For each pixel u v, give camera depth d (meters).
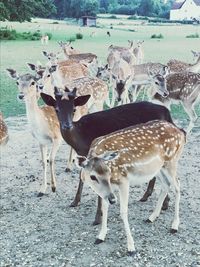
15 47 16.98
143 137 4.00
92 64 9.98
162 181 4.30
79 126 4.41
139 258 3.88
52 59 9.92
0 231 4.30
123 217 3.92
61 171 5.54
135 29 27.38
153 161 3.99
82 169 3.91
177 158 4.18
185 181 5.21
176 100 6.79
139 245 4.04
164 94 6.78
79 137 4.39
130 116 4.52
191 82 6.64
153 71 8.06
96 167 3.71
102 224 4.10
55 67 6.88
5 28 23.08
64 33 23.39
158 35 22.45
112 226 4.33
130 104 4.61
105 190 3.72
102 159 3.73
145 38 21.20
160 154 4.04
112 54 10.88
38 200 4.86
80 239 4.16
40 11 24.27
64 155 6.06
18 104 8.29
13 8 22.67
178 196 4.19
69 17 34.38
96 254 3.95
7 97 8.78
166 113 4.63
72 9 34.31
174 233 4.21
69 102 4.34
